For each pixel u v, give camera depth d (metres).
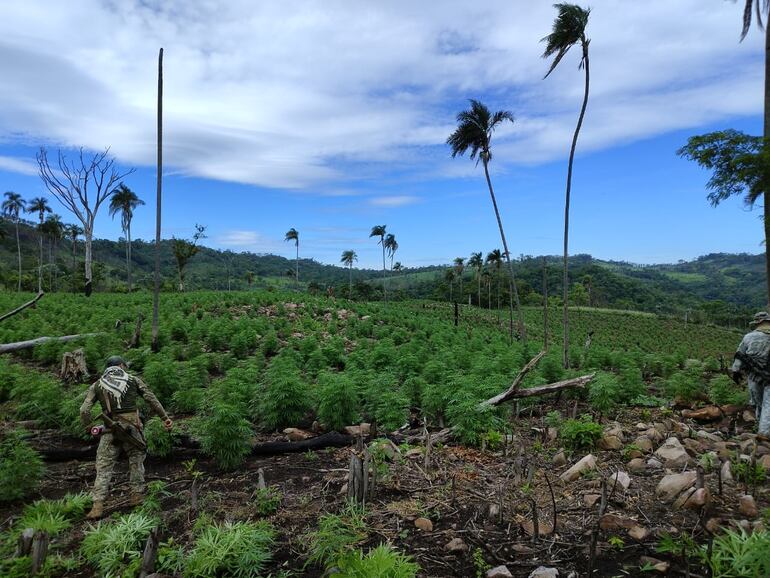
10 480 5.46
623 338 51.94
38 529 4.55
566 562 3.84
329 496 5.37
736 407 8.45
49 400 8.54
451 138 24.11
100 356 14.21
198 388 10.20
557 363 12.59
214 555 3.82
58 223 60.97
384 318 33.03
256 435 8.03
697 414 8.38
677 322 82.81
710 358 15.41
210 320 24.44
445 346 20.23
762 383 6.68
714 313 94.56
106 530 4.43
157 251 17.34
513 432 7.57
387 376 9.52
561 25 16.81
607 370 16.34
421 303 73.75
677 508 4.61
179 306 31.23
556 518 4.37
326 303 39.44
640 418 8.56
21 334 17.36
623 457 6.22
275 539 4.37
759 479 5.07
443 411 8.41
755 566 3.19
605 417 8.60
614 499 4.82
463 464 6.18
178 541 4.43
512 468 5.99
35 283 63.78
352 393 8.32
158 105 17.88
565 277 18.28
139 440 5.41
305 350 17.17
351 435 7.64
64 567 4.07
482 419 7.20
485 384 8.80
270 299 37.53
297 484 5.80
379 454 6.21
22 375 11.01
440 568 3.85
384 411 8.33
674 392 9.37
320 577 3.75
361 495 5.00
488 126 23.44
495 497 5.10
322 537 4.05
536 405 9.81
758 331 6.82
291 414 8.37
